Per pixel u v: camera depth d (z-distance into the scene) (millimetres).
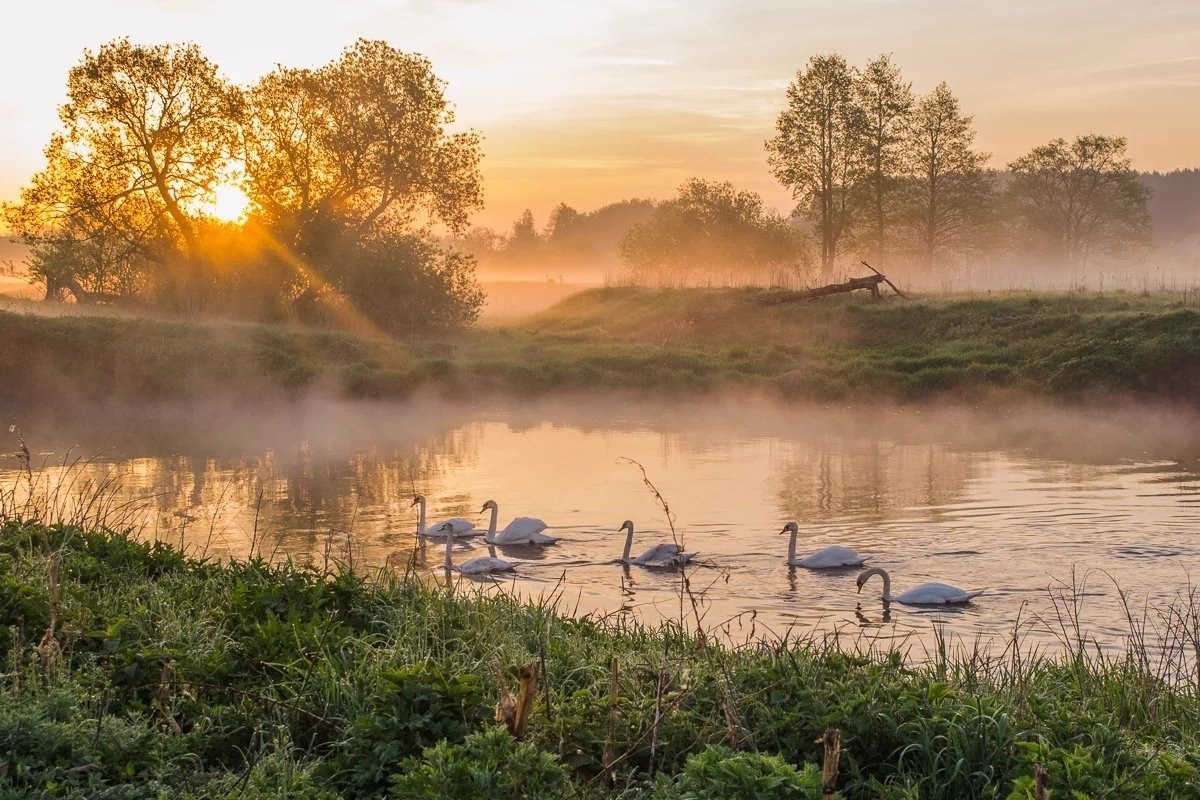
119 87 41531
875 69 58875
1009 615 12695
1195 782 6121
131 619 8164
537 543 16641
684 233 77438
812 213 63031
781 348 38188
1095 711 7559
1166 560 15016
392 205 47188
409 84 44594
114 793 5512
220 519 17469
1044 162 81938
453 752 5684
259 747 6434
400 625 8523
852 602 13492
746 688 7344
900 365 34812
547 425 29688
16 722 5816
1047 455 24672
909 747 6406
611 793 5945
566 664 8094
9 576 8375
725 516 18406
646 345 40250
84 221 42688
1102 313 36469
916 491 20375
